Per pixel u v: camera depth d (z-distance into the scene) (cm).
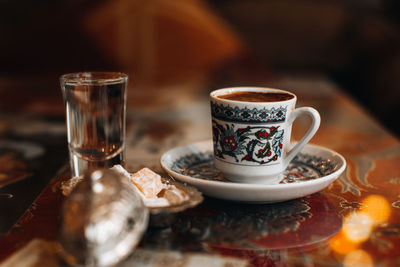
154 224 34
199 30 135
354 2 155
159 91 79
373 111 124
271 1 150
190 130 57
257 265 30
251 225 35
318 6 147
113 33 136
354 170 45
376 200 38
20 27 139
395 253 31
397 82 113
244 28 150
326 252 32
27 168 46
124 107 43
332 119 62
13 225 35
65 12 138
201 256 31
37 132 57
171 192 35
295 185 36
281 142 39
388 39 126
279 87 82
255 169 39
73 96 41
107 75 43
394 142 53
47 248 32
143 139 54
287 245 32
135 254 31
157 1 135
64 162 47
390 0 153
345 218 36
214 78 93
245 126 38
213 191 36
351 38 142
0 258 31
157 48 136
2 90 80
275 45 149
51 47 137
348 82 144
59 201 39
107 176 32
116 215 30
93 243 30
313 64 147
